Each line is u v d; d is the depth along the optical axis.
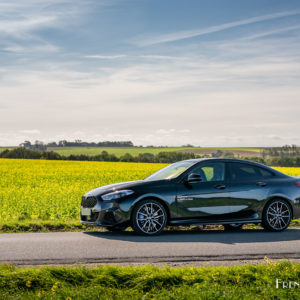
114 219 9.22
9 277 5.31
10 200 16.80
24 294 4.91
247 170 10.39
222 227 11.37
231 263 6.72
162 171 10.62
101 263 6.61
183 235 9.42
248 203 10.09
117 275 5.51
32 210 14.45
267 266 5.98
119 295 4.89
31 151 86.31
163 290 5.07
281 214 10.34
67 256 6.95
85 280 5.40
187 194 9.61
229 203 9.93
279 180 10.52
